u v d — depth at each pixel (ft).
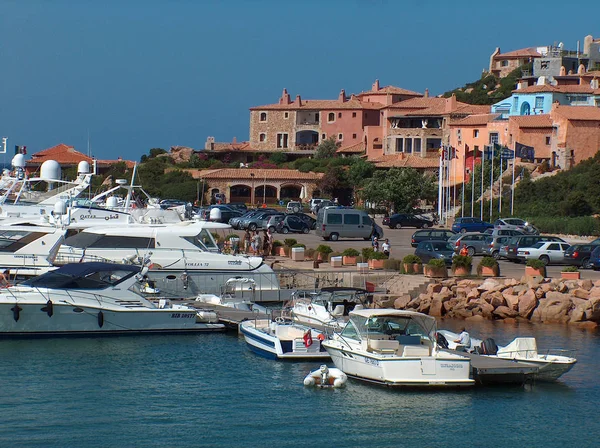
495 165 419.95
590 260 234.99
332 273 208.85
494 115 482.28
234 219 346.54
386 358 125.08
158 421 114.32
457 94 649.61
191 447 106.01
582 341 160.66
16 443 105.91
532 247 241.55
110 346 149.79
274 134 635.66
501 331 169.58
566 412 119.44
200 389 127.54
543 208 367.04
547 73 586.86
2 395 122.83
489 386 129.08
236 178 515.50
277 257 250.57
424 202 455.63
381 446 107.34
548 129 429.79
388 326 132.26
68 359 140.97
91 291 154.61
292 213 351.25
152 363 140.15
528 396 125.70
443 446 107.86
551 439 110.42
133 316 156.04
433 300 186.70
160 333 158.51
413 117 548.31
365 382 129.29
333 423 114.52
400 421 115.34
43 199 231.71
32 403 119.96
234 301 178.50
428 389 126.52
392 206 446.60
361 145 602.03
